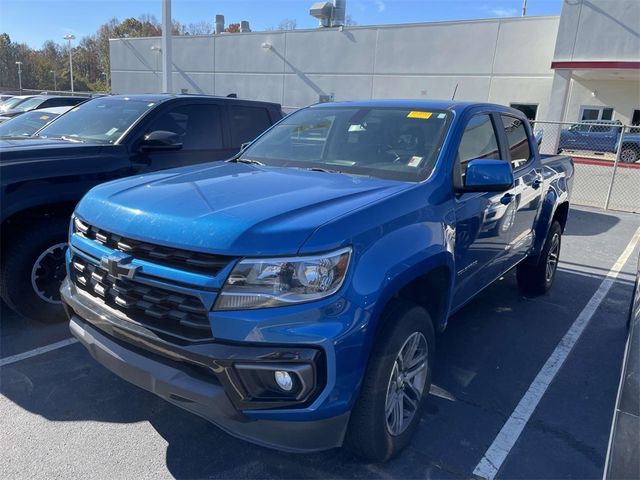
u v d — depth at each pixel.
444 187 3.07
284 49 26.31
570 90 22.30
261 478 2.64
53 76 85.00
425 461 2.81
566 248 8.08
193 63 29.69
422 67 22.77
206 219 2.29
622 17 17.47
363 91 24.45
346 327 2.19
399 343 2.54
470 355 4.12
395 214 2.59
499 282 6.04
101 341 2.57
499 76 21.16
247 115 6.20
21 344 3.99
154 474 2.64
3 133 7.54
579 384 3.74
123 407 3.21
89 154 4.50
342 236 2.26
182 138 5.38
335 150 3.57
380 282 2.33
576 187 14.32
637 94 21.08
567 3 18.23
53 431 2.95
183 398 2.26
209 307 2.16
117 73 33.09
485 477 2.71
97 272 2.64
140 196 2.67
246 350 2.12
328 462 2.77
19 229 4.07
